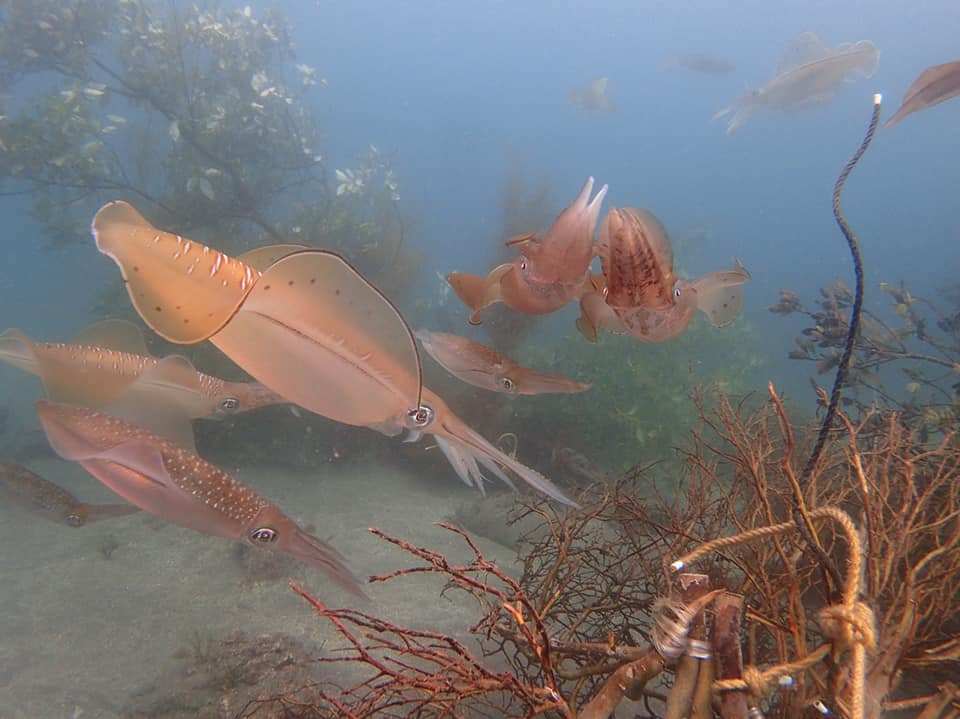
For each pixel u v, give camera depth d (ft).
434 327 10.46
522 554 5.26
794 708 1.74
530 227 11.01
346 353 1.47
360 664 3.57
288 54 10.52
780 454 3.33
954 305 11.44
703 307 2.44
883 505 2.13
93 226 1.21
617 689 1.31
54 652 3.86
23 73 9.17
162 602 4.45
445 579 4.91
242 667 3.47
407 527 6.22
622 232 1.77
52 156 8.15
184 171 9.03
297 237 9.56
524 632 1.52
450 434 1.72
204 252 1.25
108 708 3.36
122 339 2.71
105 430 2.13
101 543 5.34
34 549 5.24
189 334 1.22
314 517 6.37
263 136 9.44
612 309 2.08
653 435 7.01
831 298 5.57
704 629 1.20
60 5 8.71
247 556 4.95
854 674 1.08
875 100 1.20
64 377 2.40
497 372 2.89
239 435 7.74
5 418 9.87
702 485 3.00
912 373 5.22
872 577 1.77
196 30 9.37
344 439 8.00
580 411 7.61
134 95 9.12
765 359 9.95
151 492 2.18
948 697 1.55
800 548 1.98
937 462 2.89
